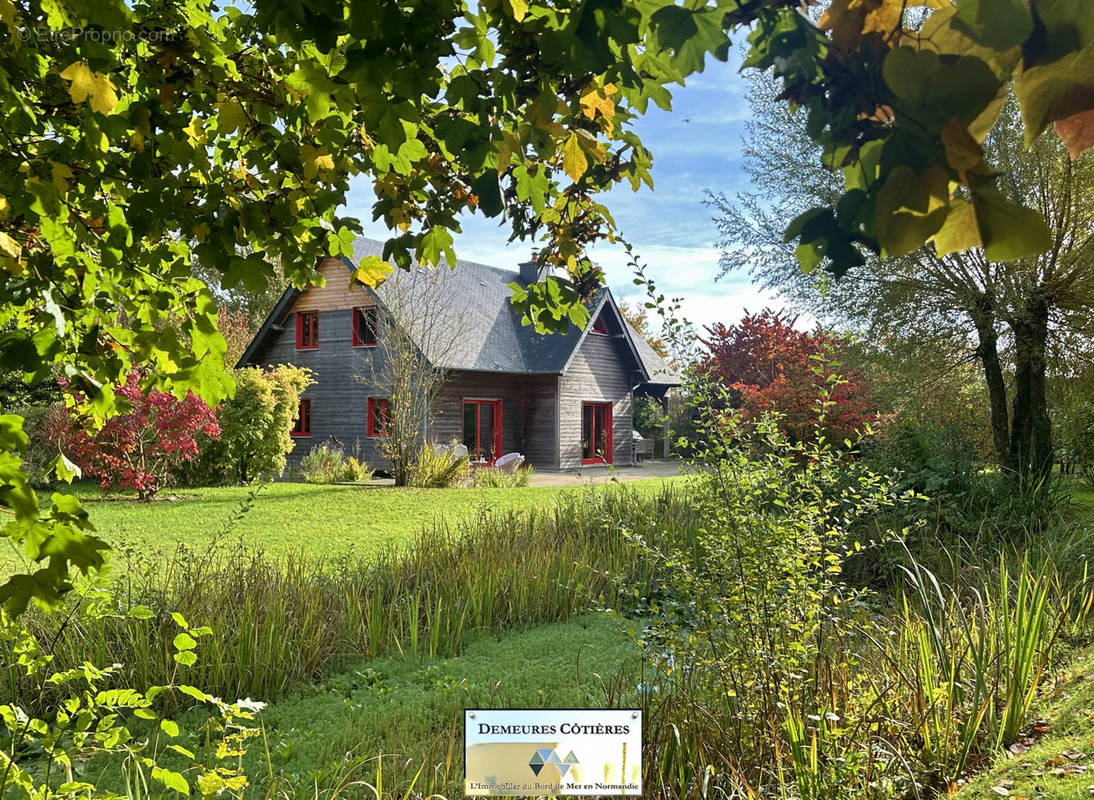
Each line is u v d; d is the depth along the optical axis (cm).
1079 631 438
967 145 69
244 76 206
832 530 400
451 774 319
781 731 301
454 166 245
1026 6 65
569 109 180
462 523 872
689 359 430
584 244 298
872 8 75
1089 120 66
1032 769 278
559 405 2175
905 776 284
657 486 1299
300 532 931
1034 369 885
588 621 592
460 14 166
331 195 223
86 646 442
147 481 1238
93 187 203
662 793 280
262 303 3072
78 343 214
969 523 706
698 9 88
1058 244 830
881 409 1015
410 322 1623
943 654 360
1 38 173
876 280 954
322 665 500
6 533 116
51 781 322
